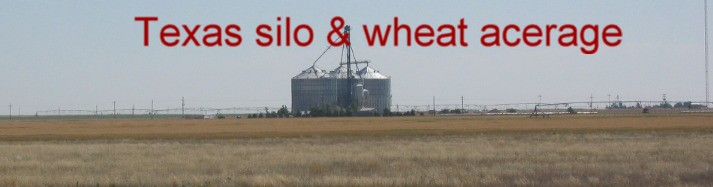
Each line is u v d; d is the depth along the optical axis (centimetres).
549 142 6912
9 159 5047
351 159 4741
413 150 5703
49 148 6462
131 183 3378
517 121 15225
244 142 7538
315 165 4294
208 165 4375
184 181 3394
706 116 17562
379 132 9700
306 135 9075
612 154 5084
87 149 6272
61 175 3769
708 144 6238
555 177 3497
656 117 17050
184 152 5750
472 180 3344
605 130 9650
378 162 4509
